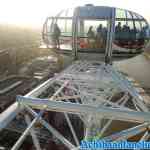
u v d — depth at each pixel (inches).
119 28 636.1
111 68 601.0
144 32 681.6
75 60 684.7
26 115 281.3
